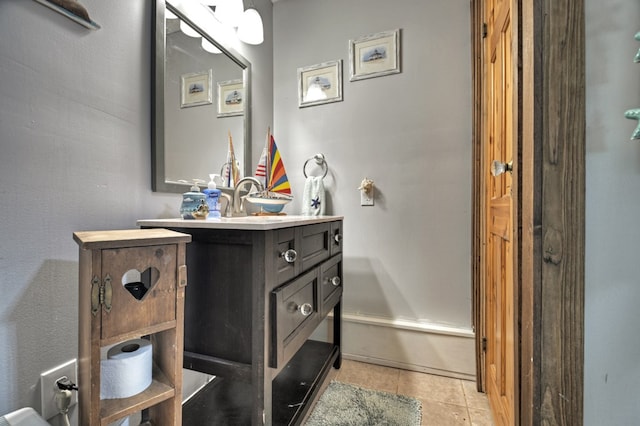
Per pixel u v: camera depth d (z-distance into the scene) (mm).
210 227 871
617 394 560
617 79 549
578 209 562
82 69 842
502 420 1049
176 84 1177
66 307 807
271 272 866
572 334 569
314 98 1850
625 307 554
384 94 1700
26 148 721
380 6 1702
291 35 1908
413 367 1598
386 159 1699
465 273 1556
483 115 1392
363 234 1745
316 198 1761
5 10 680
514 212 708
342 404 1292
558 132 566
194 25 1267
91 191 870
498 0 1103
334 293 1415
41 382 750
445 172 1588
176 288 756
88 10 854
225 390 1235
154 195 1085
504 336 1044
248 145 1651
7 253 689
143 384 727
